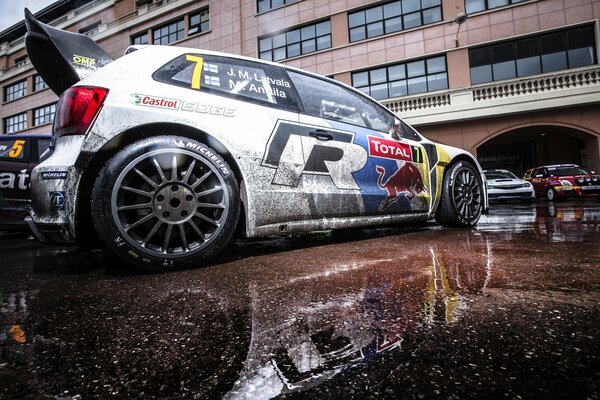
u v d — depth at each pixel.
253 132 1.65
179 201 1.40
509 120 10.68
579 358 0.59
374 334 0.72
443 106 11.05
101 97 1.36
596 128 9.86
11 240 3.55
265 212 1.65
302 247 2.02
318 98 2.05
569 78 9.85
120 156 1.33
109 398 0.52
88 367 0.61
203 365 0.61
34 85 20.28
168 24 16.25
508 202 10.10
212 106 1.56
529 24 10.47
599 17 9.86
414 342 0.67
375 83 12.35
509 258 1.44
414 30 11.67
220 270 1.42
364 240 2.23
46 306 0.99
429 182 2.55
